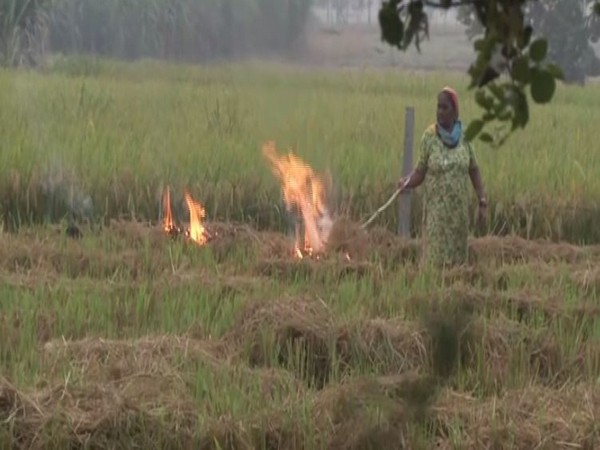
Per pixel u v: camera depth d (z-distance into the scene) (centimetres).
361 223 2236
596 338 1448
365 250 1984
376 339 1343
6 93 3309
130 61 4997
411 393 712
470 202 2327
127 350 1291
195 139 2680
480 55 401
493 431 1123
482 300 1548
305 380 1300
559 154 2758
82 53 5269
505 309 1546
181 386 1199
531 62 397
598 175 2539
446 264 1875
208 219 2302
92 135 2639
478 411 1164
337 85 4012
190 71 4403
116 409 1120
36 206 2264
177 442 1109
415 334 1333
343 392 1145
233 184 2330
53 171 2305
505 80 421
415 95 4378
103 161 2405
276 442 1122
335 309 1455
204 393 1196
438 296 1546
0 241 1925
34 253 1855
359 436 1049
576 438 1132
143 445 1104
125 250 1922
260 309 1418
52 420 1104
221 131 2848
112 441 1101
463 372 1266
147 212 2303
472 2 402
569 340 1426
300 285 1672
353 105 3481
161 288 1623
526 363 1334
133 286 1634
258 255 1908
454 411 1151
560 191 2414
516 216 2334
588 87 5488
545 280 1764
